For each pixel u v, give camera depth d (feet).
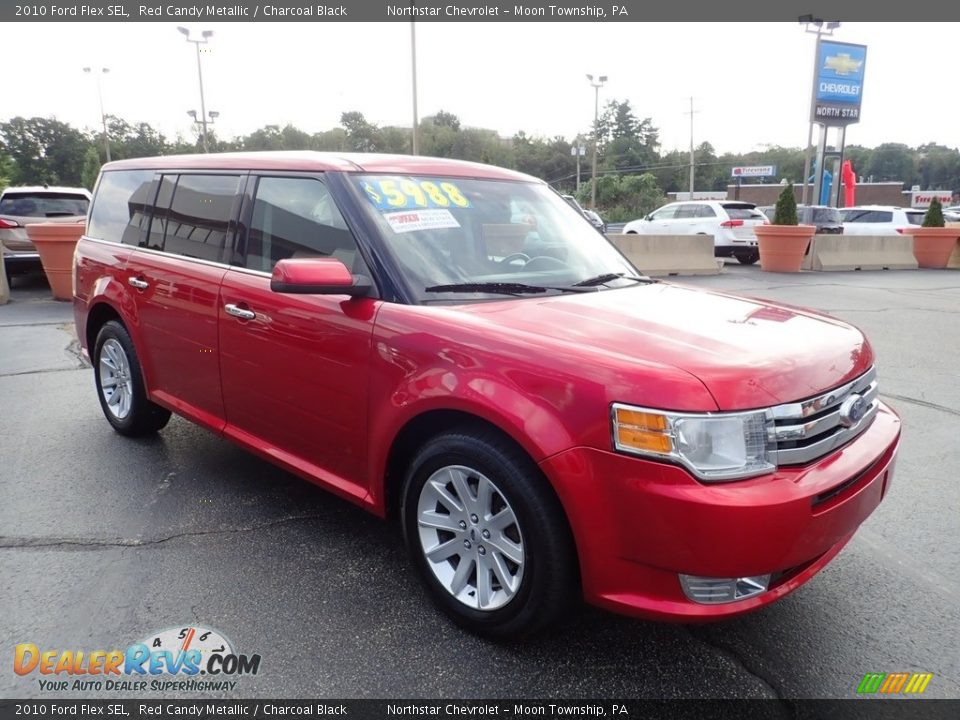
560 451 7.63
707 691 8.20
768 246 54.34
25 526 11.70
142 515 12.17
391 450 9.55
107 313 15.71
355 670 8.42
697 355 7.94
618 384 7.47
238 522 12.00
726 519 7.09
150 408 15.11
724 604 7.54
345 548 11.20
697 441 7.23
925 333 29.55
